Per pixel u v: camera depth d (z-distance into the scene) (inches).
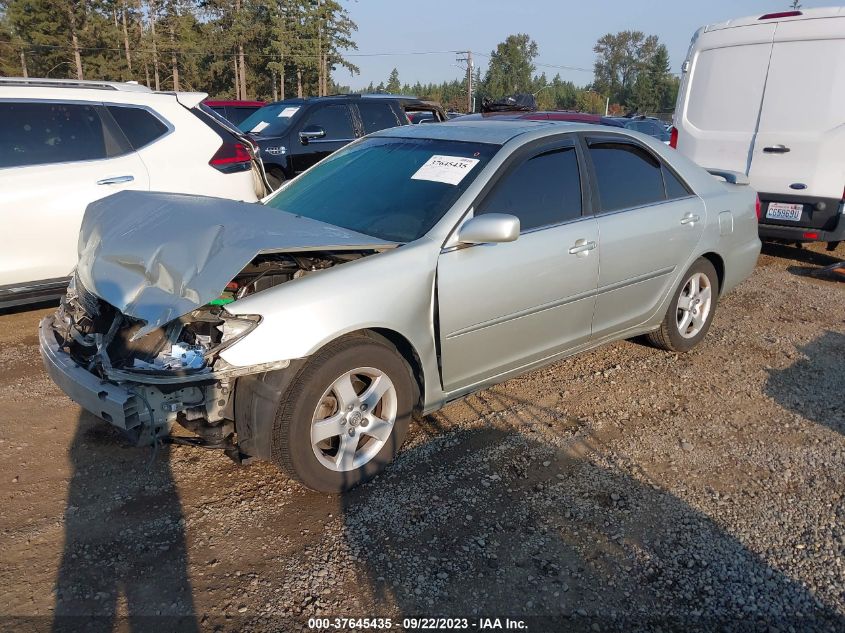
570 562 109.5
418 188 146.1
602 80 4549.7
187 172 227.1
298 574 105.2
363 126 385.4
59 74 1935.3
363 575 105.3
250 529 115.8
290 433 114.8
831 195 279.1
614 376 183.0
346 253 128.5
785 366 192.9
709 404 167.5
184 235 117.4
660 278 180.4
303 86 2418.8
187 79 2154.3
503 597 101.8
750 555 112.4
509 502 124.7
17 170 195.2
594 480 132.7
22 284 198.8
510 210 143.9
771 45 285.7
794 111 282.5
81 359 119.8
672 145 331.6
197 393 111.0
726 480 134.2
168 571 105.4
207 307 112.7
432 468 135.5
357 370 121.6
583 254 155.0
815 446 147.9
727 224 197.0
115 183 210.5
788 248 358.6
